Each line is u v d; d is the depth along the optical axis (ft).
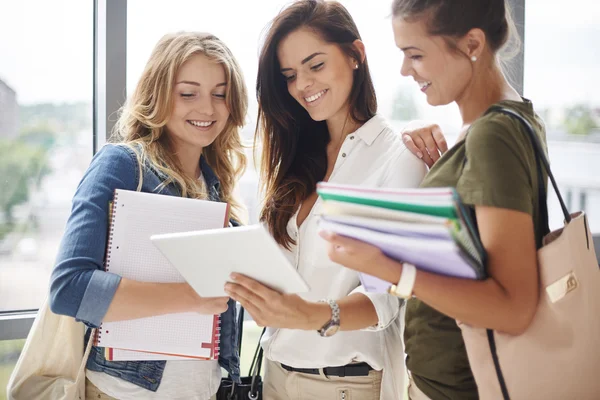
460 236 3.14
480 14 3.99
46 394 5.36
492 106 3.93
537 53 8.55
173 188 5.62
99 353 5.29
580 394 3.81
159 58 5.68
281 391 5.80
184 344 5.21
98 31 7.26
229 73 5.77
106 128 7.14
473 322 3.62
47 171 7.34
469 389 4.36
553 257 3.63
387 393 5.57
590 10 8.62
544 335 3.66
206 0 7.48
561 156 8.73
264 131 6.17
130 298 4.91
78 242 5.01
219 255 4.16
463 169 3.91
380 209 3.31
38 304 7.39
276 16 5.73
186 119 5.67
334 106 5.69
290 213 5.90
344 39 5.62
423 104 8.14
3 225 7.23
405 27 4.12
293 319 4.59
